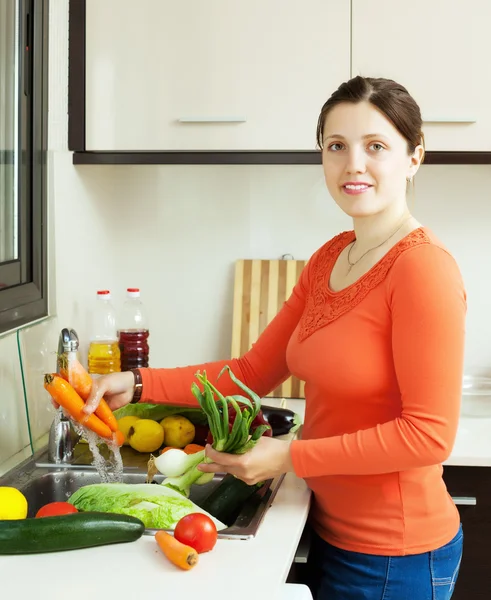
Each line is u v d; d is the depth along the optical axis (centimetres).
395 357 136
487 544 197
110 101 218
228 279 258
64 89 215
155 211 258
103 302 237
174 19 214
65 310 216
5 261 186
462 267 253
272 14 212
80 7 215
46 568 121
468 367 255
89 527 127
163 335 262
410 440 133
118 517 130
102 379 170
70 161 219
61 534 125
